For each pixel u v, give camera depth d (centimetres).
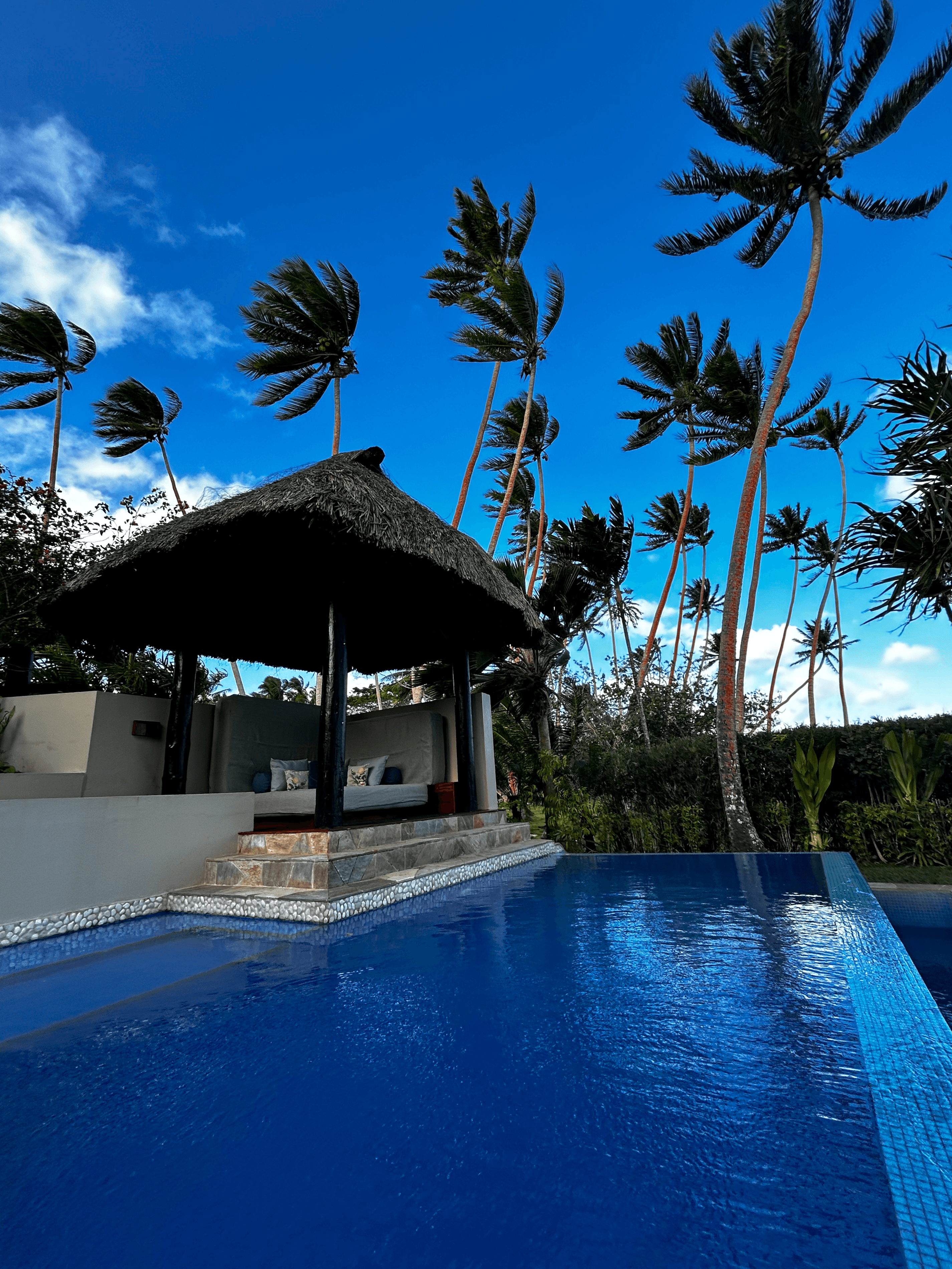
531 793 1115
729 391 1444
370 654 938
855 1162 129
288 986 261
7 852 343
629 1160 133
